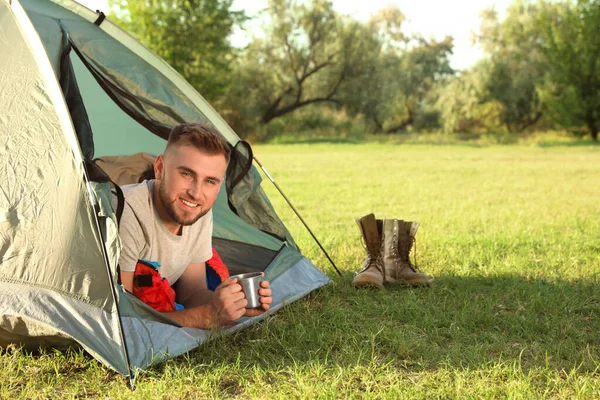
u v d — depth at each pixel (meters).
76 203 2.70
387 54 40.47
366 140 34.78
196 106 3.72
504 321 3.34
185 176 2.88
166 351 2.70
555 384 2.49
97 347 2.58
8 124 2.86
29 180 2.79
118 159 4.45
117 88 3.46
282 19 37.06
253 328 3.15
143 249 3.03
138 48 3.65
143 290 3.00
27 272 2.79
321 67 37.81
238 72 37.22
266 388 2.50
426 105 44.59
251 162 3.71
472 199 9.10
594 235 5.96
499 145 29.52
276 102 37.97
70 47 3.20
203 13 31.80
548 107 33.00
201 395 2.45
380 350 2.94
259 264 4.11
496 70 39.06
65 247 2.72
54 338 2.71
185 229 3.16
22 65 2.90
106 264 2.64
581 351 2.90
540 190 10.34
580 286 4.00
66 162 2.73
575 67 30.66
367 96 38.59
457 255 4.99
